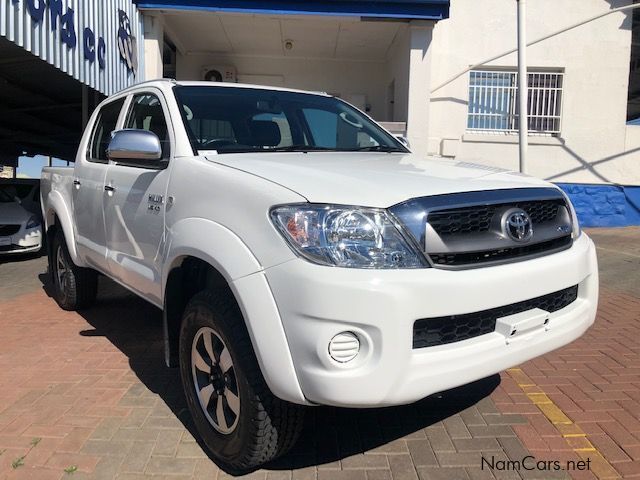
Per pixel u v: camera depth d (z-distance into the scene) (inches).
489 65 478.9
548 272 106.9
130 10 393.1
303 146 148.4
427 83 423.8
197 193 114.8
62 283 225.0
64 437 123.7
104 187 165.6
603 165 492.1
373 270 89.8
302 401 92.0
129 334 196.9
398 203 94.5
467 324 98.5
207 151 128.6
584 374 157.9
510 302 100.1
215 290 109.1
